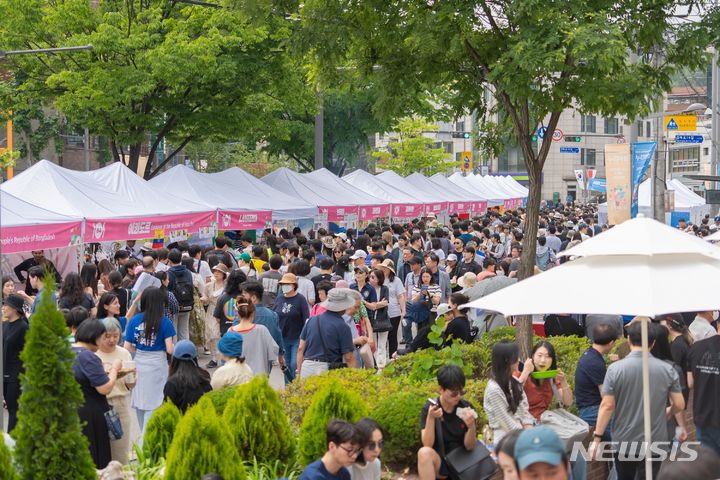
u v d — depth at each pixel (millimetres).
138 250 20938
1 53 20797
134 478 6648
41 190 16000
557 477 3857
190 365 8234
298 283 13242
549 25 10461
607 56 10141
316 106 28906
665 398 7277
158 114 27016
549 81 11133
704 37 11195
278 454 7520
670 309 5766
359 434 5938
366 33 11977
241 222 20625
